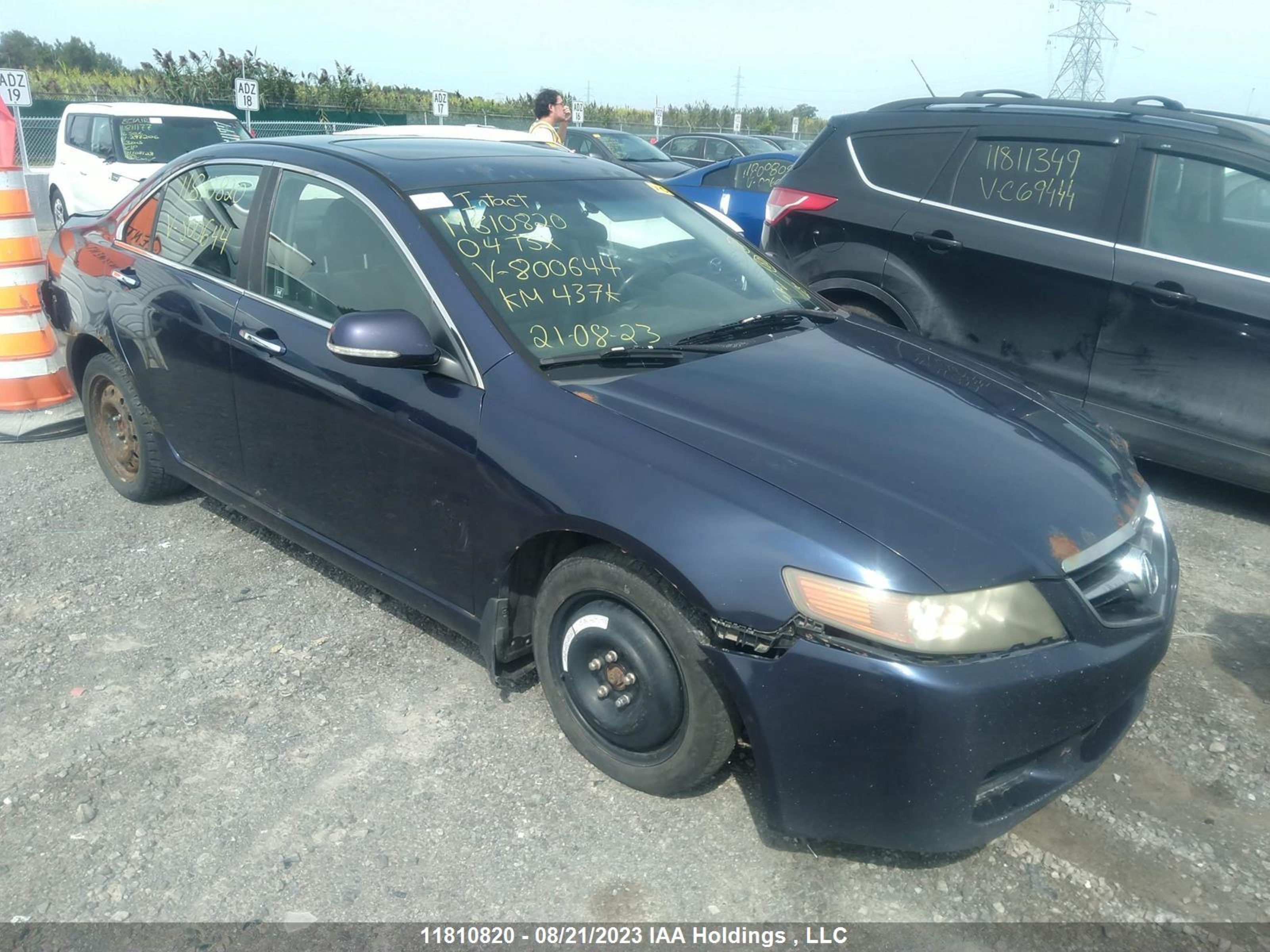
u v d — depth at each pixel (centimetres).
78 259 467
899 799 230
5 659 349
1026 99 559
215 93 2733
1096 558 253
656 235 373
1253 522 484
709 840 268
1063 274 502
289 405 346
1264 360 454
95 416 473
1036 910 247
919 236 545
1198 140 475
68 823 273
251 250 372
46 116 2494
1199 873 260
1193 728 319
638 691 269
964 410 300
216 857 261
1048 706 233
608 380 292
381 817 275
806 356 325
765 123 4331
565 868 258
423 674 341
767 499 245
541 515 273
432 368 300
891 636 226
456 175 350
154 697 329
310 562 419
